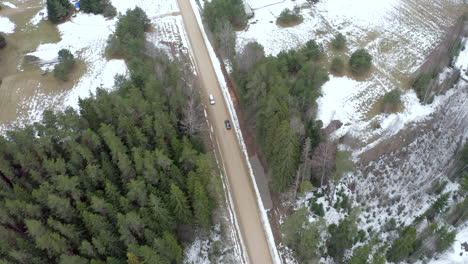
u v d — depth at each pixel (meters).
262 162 54.56
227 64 69.56
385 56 69.75
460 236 46.59
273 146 44.75
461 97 63.34
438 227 46.97
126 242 38.03
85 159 44.59
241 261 45.28
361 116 59.38
